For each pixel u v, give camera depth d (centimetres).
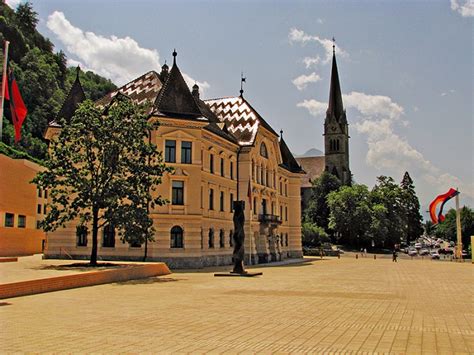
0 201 6159
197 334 1464
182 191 4950
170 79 5172
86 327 1569
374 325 1642
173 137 4953
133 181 3850
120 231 4184
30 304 2111
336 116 16012
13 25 12144
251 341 1365
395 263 7056
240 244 4072
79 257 4944
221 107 7031
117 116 3888
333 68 16225
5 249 6269
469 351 1251
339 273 4612
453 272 4916
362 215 11106
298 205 8388
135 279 3491
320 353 1223
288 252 8188
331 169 15888
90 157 3881
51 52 14725
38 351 1235
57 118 5319
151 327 1576
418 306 2166
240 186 6269
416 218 15488
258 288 2958
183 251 4831
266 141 6962
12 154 7712
